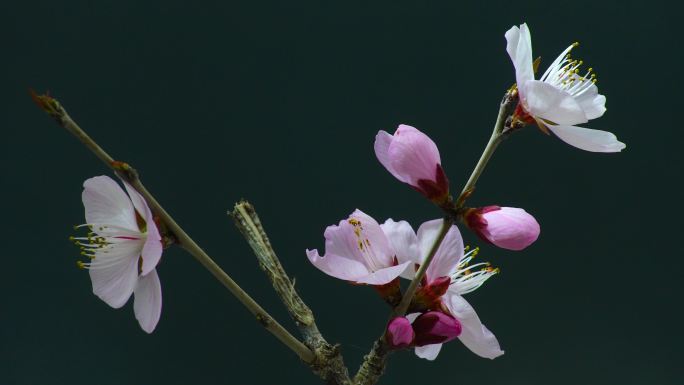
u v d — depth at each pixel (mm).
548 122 452
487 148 452
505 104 451
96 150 438
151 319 451
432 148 449
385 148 458
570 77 471
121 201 457
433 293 460
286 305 474
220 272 449
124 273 457
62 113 433
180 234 445
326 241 464
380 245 463
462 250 462
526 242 446
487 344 461
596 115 469
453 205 450
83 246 459
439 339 454
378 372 457
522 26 452
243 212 491
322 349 462
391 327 451
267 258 482
